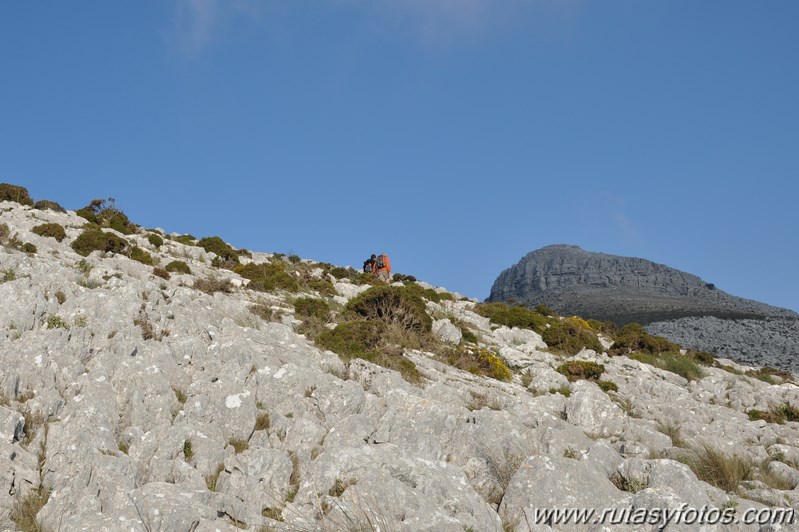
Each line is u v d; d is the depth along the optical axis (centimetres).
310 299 2558
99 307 1486
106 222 3906
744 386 2795
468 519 978
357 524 890
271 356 1545
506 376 2255
